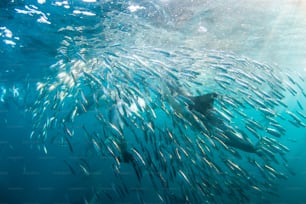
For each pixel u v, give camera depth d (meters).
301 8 13.88
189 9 13.51
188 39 17.92
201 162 8.31
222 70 9.62
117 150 7.73
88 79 10.17
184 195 7.98
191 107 9.21
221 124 8.87
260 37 18.72
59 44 16.69
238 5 13.45
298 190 16.92
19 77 25.27
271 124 9.19
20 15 12.57
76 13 12.82
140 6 12.70
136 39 16.78
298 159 22.59
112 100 9.34
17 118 47.25
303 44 20.53
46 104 12.91
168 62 13.13
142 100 8.80
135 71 9.46
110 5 12.32
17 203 18.91
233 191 8.78
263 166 8.70
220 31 16.98
